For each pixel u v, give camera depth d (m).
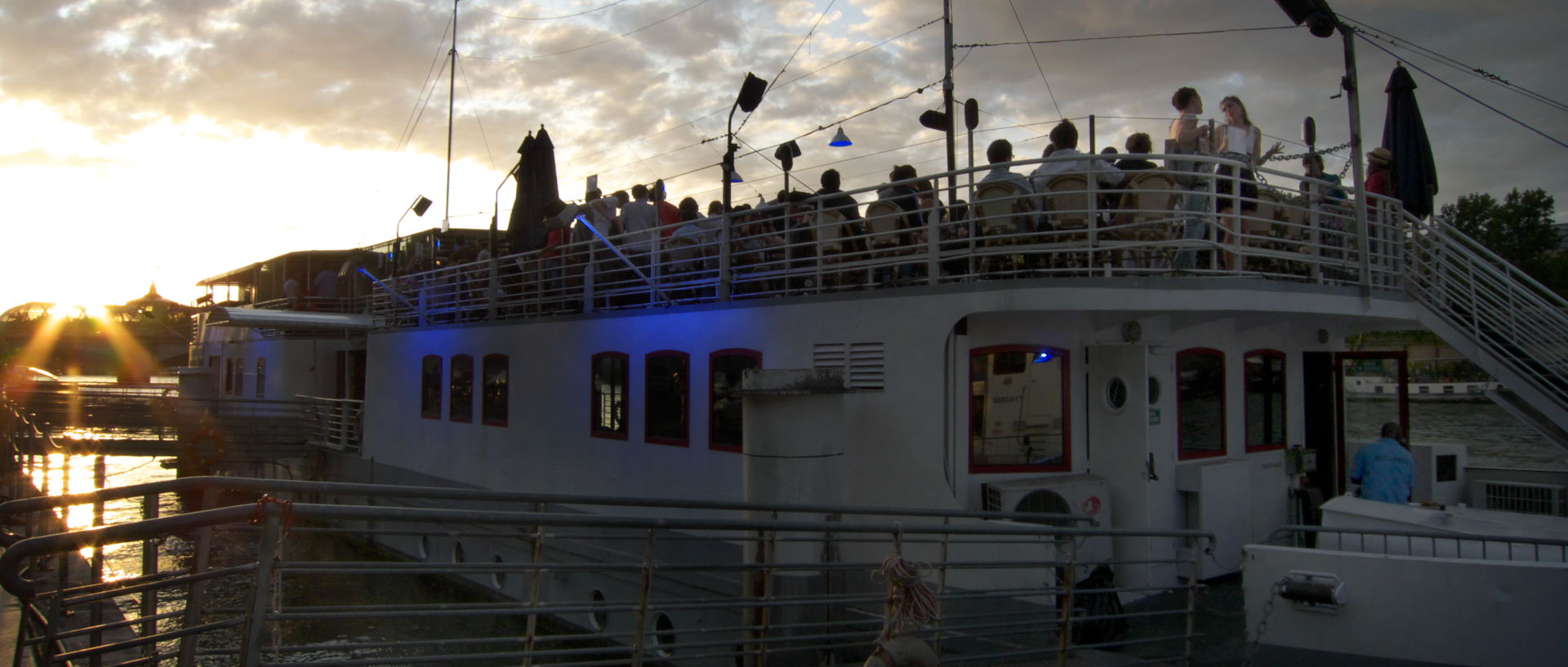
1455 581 6.20
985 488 8.60
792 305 9.70
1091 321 9.01
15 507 4.95
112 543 4.33
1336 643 6.55
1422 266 10.09
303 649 4.62
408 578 15.47
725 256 10.73
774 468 8.32
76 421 19.64
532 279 15.24
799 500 8.29
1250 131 9.64
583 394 12.51
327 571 4.52
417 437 16.33
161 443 19.64
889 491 8.74
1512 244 28.61
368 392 18.12
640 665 5.80
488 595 13.74
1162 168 9.24
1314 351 10.97
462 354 15.20
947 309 8.44
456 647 11.84
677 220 13.02
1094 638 8.22
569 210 14.08
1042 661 7.64
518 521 5.05
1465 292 9.69
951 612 8.46
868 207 9.36
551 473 12.97
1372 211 10.23
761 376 8.31
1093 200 8.03
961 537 7.81
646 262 12.82
